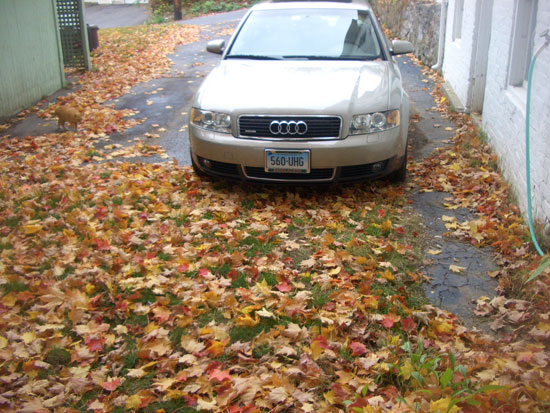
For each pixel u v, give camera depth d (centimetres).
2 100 857
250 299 358
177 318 341
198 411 270
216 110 509
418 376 267
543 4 448
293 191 541
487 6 741
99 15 2847
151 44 1577
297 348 313
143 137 745
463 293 373
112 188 545
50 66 1023
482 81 777
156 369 303
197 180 570
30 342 319
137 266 397
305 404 269
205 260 404
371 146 493
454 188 546
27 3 938
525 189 471
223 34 1809
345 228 463
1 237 452
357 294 357
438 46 1077
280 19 632
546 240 407
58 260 409
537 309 344
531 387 270
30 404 271
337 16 632
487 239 443
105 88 1046
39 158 659
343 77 533
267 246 433
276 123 490
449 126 759
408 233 455
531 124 461
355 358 304
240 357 301
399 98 526
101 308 355
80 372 295
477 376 284
